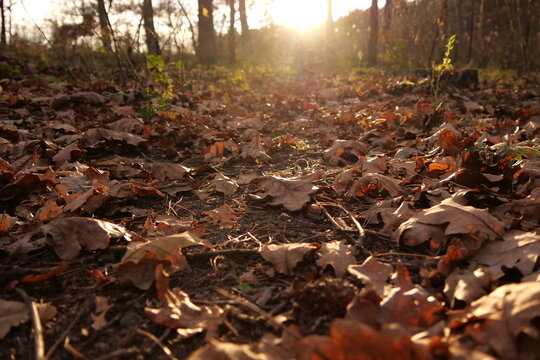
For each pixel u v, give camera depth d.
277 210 0.66
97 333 0.37
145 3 2.23
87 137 0.98
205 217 0.63
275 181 0.68
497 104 1.61
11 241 0.52
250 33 5.57
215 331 0.36
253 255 0.50
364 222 0.60
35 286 0.44
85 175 0.74
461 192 0.57
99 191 0.66
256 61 4.78
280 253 0.47
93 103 1.38
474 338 0.30
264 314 0.37
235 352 0.28
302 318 0.38
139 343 0.36
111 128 1.13
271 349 0.31
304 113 1.73
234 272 0.47
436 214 0.50
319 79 3.57
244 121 1.40
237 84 2.67
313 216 0.63
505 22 3.51
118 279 0.45
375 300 0.38
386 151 1.00
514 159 0.72
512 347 0.28
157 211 0.66
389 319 0.35
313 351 0.28
